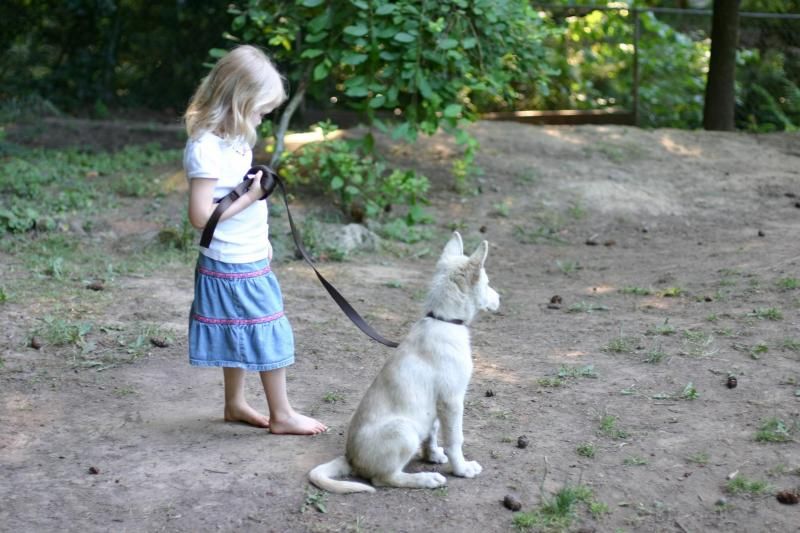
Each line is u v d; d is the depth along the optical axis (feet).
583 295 25.40
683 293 24.29
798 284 23.21
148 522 12.94
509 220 34.47
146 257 27.89
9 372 18.79
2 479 14.32
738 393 17.06
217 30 58.59
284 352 15.62
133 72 60.08
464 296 14.29
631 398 17.24
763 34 57.67
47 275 25.39
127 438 15.92
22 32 58.29
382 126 33.09
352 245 30.04
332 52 32.35
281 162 34.96
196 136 14.52
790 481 13.62
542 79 36.11
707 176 39.86
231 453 15.17
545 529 12.53
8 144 42.93
